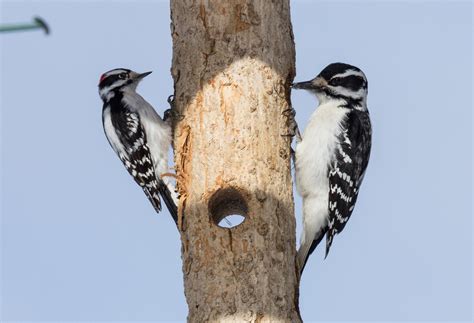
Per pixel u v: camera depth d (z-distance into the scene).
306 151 11.95
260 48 10.45
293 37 11.09
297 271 10.23
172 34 10.91
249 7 10.50
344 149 11.98
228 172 10.07
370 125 12.59
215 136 10.20
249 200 10.00
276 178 10.23
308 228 11.98
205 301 9.68
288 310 9.79
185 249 10.11
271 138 10.31
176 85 10.72
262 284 9.67
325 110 12.27
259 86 10.35
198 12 10.55
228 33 10.42
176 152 10.58
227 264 9.73
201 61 10.42
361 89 12.45
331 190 11.92
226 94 10.27
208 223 9.94
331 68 12.42
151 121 12.71
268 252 9.84
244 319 9.53
